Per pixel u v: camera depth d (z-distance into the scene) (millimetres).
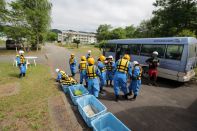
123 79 6070
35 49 32312
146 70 10094
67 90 6641
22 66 9203
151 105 5957
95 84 6051
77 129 4109
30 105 5410
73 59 9664
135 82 6258
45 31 29406
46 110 5043
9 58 18281
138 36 41531
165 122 4738
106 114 4230
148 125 4559
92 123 3854
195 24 19906
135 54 11117
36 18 26172
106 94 7113
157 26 23656
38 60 17969
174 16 20141
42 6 27375
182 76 7961
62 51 32938
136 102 6227
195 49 8641
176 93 7395
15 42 28531
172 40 8477
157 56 9320
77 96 5438
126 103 6113
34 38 27547
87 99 5527
